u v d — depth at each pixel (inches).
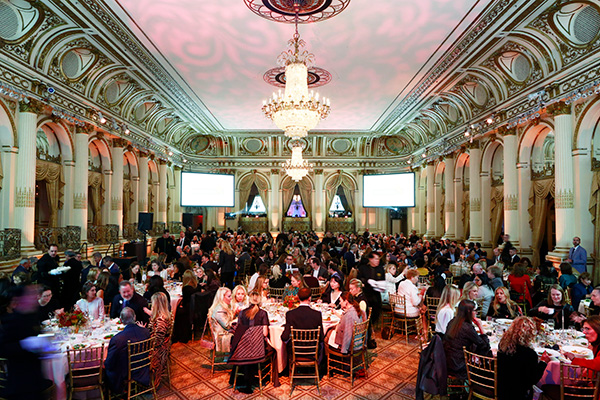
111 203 519.8
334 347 203.3
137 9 305.0
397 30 339.3
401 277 303.7
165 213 713.0
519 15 315.3
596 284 337.4
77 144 433.1
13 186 340.5
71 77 405.7
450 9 304.5
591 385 142.2
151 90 512.4
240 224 905.5
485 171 530.6
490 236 528.7
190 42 364.5
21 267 279.6
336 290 250.7
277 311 230.8
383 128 748.0
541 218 430.3
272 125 727.1
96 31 341.7
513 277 291.1
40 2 293.4
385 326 272.4
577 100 345.1
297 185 945.5
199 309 269.3
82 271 299.1
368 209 905.5
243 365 188.5
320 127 746.8
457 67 426.9
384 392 190.4
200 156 882.1
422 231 797.2
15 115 342.3
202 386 197.5
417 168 802.8
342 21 323.0
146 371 172.1
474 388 159.8
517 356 137.1
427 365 161.0
